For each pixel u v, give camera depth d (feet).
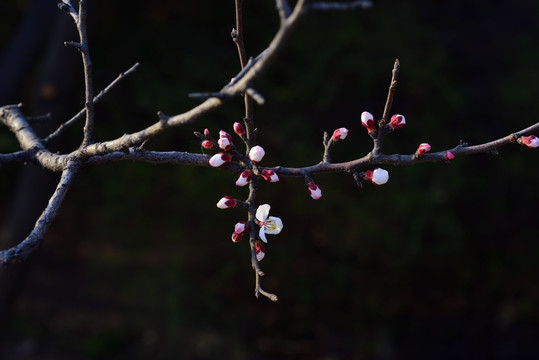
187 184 16.33
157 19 16.94
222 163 4.12
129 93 16.51
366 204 16.76
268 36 16.97
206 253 18.04
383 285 18.03
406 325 18.34
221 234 17.78
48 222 3.55
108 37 16.60
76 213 18.75
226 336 18.52
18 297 14.82
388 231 16.89
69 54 13.57
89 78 4.09
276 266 17.87
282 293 18.45
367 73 16.69
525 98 17.01
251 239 3.98
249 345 18.31
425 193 16.47
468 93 17.30
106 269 20.16
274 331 18.67
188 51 16.70
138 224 17.87
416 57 16.99
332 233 17.26
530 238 17.87
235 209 16.98
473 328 18.24
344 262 17.84
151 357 17.72
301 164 16.31
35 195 13.96
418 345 17.98
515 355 17.38
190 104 16.12
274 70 16.98
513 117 17.26
